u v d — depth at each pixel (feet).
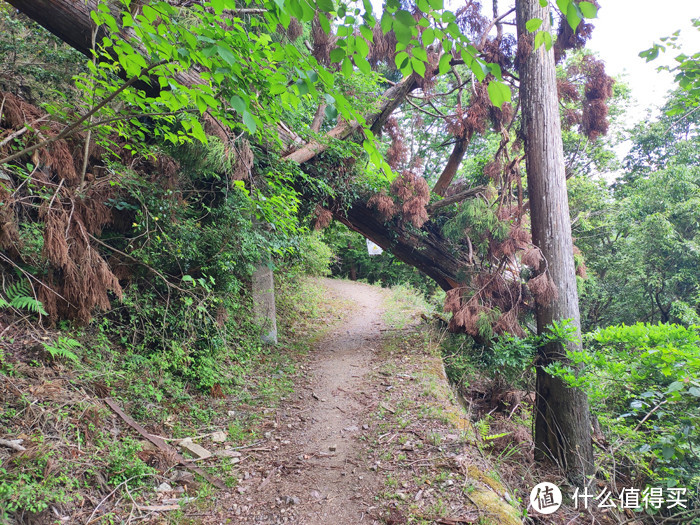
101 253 18.28
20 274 14.42
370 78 26.09
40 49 19.04
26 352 14.01
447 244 32.09
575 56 39.42
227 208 21.95
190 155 19.61
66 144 14.80
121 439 13.26
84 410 12.96
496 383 27.78
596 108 31.27
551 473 20.75
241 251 22.26
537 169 25.23
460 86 31.83
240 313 26.23
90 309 15.14
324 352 28.40
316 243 41.78
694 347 15.70
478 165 34.68
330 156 27.17
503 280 27.50
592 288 50.44
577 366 21.88
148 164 20.04
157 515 11.01
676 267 45.83
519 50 26.07
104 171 17.97
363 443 15.84
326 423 17.87
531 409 27.63
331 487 13.14
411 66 6.08
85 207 15.67
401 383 21.35
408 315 38.52
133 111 15.55
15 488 9.14
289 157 24.03
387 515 11.52
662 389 14.23
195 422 16.46
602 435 24.16
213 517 11.52
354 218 31.19
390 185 27.86
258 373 22.82
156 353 18.22
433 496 12.14
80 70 20.11
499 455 18.86
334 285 59.77
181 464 13.50
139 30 8.18
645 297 47.34
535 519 14.83
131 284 18.54
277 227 21.53
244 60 8.42
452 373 27.35
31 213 16.22
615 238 54.39
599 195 53.26
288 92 8.04
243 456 14.88
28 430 11.28
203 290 21.01
